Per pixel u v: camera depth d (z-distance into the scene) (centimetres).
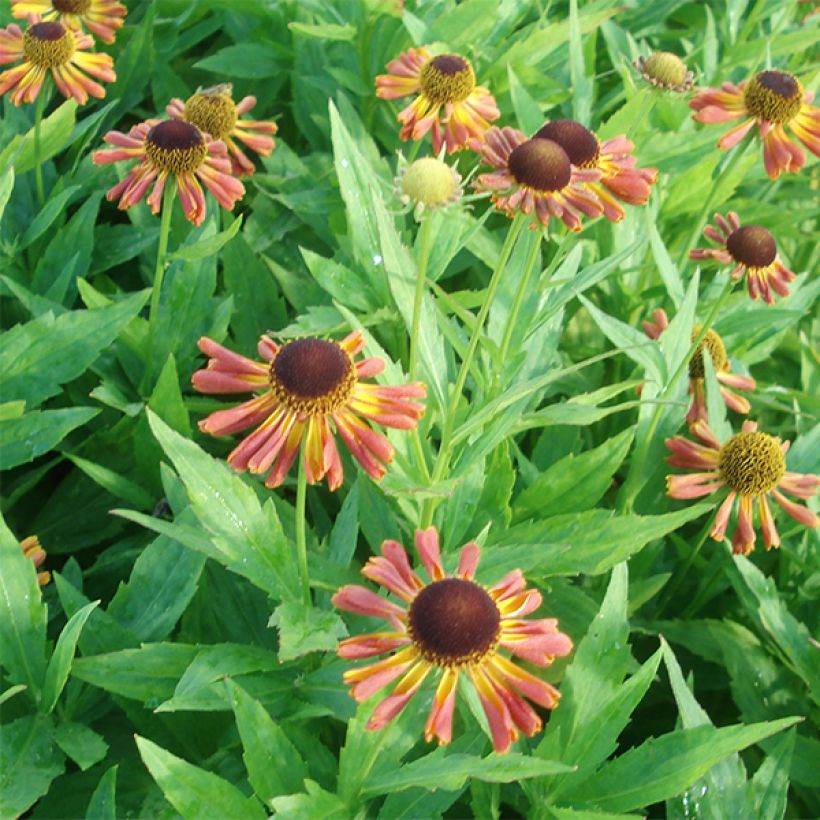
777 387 66
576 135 50
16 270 61
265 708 45
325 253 68
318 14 71
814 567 58
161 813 43
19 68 60
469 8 67
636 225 67
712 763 43
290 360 41
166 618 48
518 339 53
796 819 54
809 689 55
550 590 51
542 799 45
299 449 42
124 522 57
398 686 38
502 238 66
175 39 73
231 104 60
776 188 77
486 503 53
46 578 51
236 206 68
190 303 58
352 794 42
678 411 58
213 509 44
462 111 59
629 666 52
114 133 54
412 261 50
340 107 67
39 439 51
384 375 48
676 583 59
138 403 55
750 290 57
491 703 38
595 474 53
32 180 64
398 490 46
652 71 63
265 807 44
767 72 58
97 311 53
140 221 63
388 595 49
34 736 45
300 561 44
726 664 55
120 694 46
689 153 68
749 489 54
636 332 56
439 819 44
